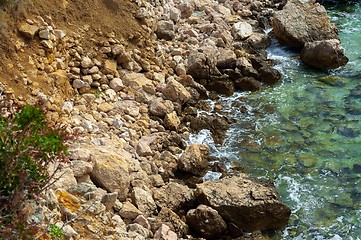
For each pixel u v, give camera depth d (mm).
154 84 13336
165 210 9992
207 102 13656
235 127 12906
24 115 7254
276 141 12500
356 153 12195
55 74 11664
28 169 7211
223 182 10680
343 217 10625
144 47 14180
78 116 11422
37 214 7500
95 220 8656
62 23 12727
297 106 13672
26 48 11523
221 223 9984
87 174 9570
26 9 11938
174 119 12508
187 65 14078
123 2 14367
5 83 10625
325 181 11461
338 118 13266
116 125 11695
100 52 13156
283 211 10234
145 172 10805
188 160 11359
